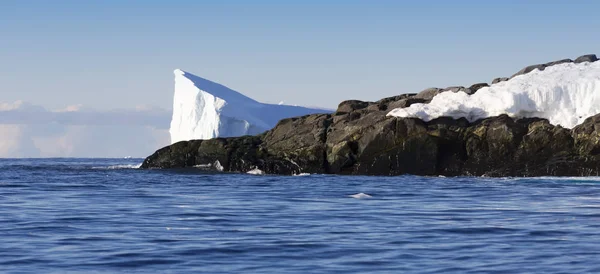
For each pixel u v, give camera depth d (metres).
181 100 111.62
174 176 58.88
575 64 60.22
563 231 24.36
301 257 19.72
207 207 32.75
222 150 65.25
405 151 57.31
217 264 18.80
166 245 21.52
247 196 38.88
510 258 19.48
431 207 32.69
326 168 60.47
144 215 29.31
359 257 19.69
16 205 33.44
